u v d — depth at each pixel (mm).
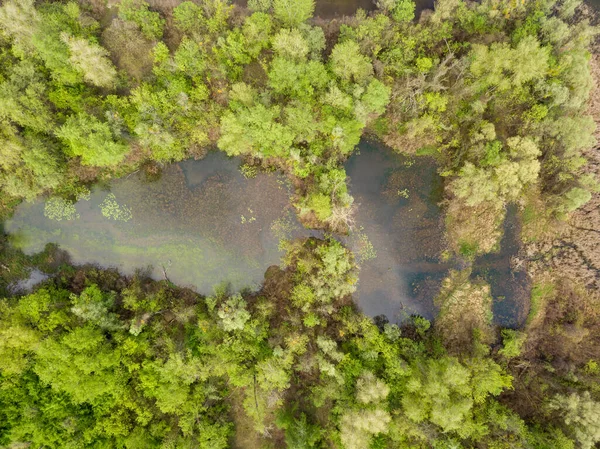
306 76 29172
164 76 30406
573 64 28641
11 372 27891
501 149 30516
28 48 27703
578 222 33094
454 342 33312
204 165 33500
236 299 31656
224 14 29844
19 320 28172
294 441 29531
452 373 27078
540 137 30266
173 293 33562
